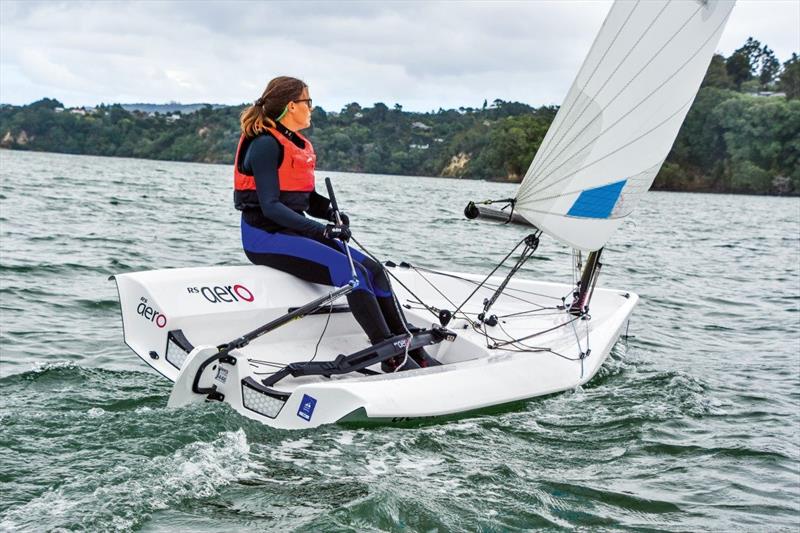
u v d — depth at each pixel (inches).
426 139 5743.1
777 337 287.9
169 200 834.8
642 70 192.7
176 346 169.6
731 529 126.6
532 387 175.0
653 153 199.9
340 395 146.9
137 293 176.9
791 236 874.1
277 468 133.4
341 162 5255.9
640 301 356.5
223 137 5196.9
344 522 116.6
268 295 184.7
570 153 196.2
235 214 683.4
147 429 142.6
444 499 127.3
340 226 173.5
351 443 145.6
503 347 189.9
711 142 3346.5
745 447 162.4
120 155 5506.9
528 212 202.1
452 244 529.3
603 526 124.6
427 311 211.0
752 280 459.5
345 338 196.9
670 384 204.8
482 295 246.8
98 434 140.8
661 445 161.0
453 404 158.2
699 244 708.7
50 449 134.5
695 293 394.3
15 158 2588.6
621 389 197.0
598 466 148.0
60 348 214.8
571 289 251.4
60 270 329.4
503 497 130.4
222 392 156.6
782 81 4308.6
